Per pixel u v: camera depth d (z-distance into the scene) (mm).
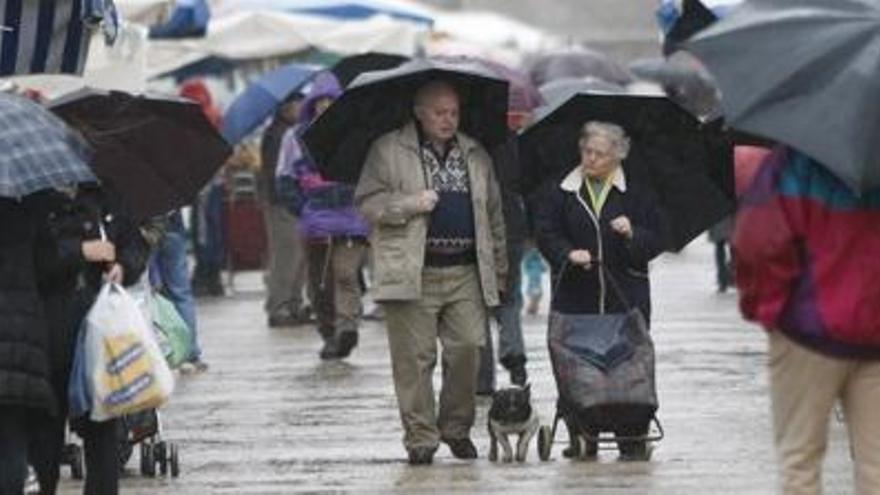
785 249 19344
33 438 24078
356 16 68000
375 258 29344
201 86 62000
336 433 33344
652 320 51188
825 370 19500
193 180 28172
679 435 31984
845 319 19266
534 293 53594
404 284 29031
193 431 34000
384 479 28656
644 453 29719
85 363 23375
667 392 37188
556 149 30453
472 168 29438
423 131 29422
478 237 29344
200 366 42625
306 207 43438
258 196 59125
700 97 52656
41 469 24406
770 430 32375
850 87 18984
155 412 29422
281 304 52375
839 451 29938
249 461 30672
